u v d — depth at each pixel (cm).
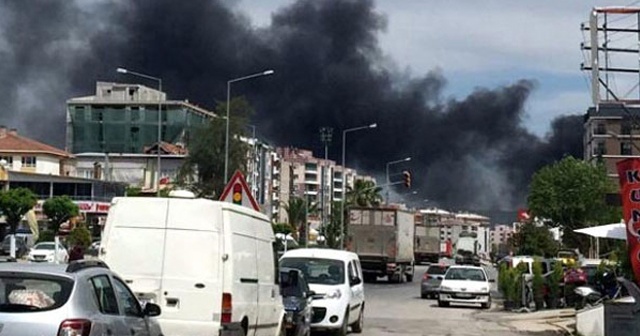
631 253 1686
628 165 1686
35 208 8325
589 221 8438
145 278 1443
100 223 9762
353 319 2384
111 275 1134
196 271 1440
